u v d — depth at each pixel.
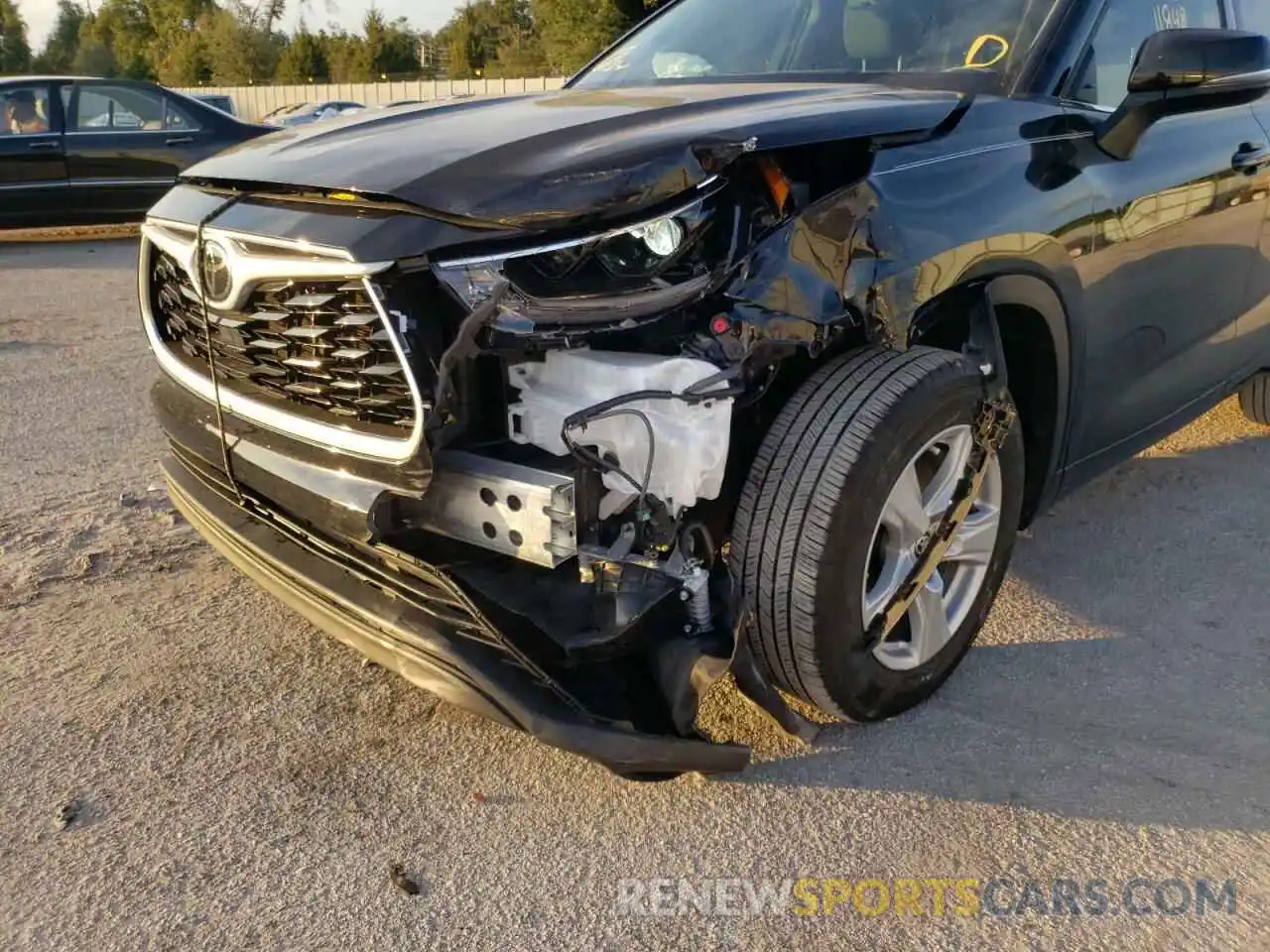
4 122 9.88
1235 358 3.92
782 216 2.11
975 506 2.62
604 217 1.96
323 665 2.85
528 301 1.91
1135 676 2.80
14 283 8.53
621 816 2.27
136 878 2.10
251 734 2.56
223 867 2.13
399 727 2.59
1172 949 1.92
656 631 2.10
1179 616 3.12
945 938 1.95
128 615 3.11
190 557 3.48
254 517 2.49
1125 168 2.92
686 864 2.14
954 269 2.34
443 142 2.23
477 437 2.02
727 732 2.53
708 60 3.53
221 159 2.56
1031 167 2.62
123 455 4.41
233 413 2.33
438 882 2.09
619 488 1.96
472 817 2.27
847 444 2.15
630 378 1.91
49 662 2.85
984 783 2.36
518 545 1.94
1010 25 3.01
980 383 2.39
